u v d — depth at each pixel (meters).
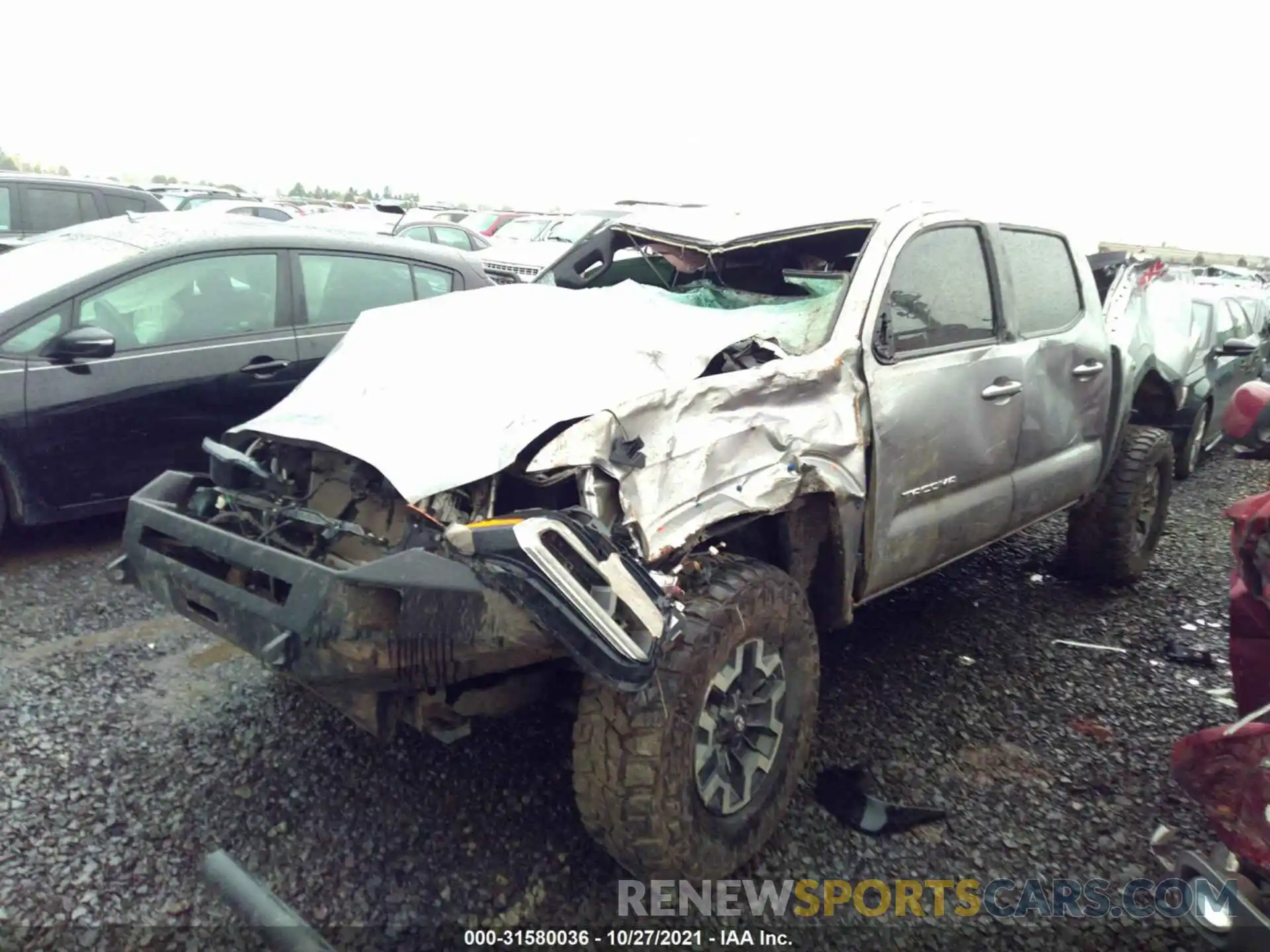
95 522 5.46
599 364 2.95
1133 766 3.43
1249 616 2.42
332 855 2.75
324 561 2.74
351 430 2.81
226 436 3.17
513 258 13.80
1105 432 4.80
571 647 2.18
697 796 2.59
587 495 2.49
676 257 4.25
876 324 3.36
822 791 3.19
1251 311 9.61
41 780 3.00
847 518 3.16
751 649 2.76
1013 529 4.24
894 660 4.19
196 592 2.78
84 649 3.88
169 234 5.23
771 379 2.97
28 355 4.54
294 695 3.61
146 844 2.75
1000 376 3.90
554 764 3.26
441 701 2.63
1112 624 4.72
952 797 3.19
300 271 5.50
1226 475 8.45
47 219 9.57
